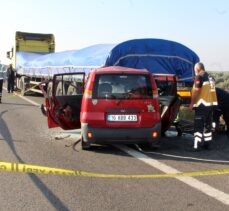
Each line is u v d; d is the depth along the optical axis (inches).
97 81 338.0
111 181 251.1
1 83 780.6
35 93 1028.5
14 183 244.2
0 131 443.2
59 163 298.5
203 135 353.7
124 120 331.3
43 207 203.8
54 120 384.2
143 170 281.0
